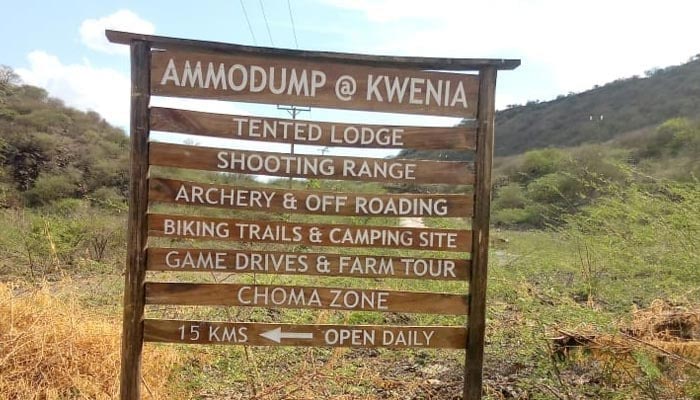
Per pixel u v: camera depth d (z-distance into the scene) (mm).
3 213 11844
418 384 4820
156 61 3443
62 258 9391
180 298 3516
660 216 5238
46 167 27469
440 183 3607
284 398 4312
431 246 3607
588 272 5898
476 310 3615
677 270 4711
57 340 4484
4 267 8398
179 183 3479
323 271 3576
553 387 4504
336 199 3582
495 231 10195
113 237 11055
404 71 3570
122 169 26562
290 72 3523
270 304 3576
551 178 8836
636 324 4656
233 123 3496
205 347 5309
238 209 3533
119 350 4578
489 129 3578
